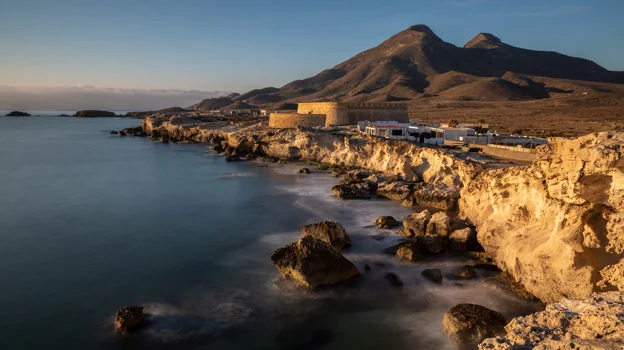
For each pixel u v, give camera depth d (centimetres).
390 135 7319
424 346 1820
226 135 10675
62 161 7944
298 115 9556
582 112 13750
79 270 2717
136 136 13900
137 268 2741
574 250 1764
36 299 2323
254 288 2411
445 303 2173
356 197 4622
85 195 4969
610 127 9562
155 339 1920
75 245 3194
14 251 3066
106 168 7075
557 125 10588
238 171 6681
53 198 4803
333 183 5550
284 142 8050
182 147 10512
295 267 2384
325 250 2434
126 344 1888
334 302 2223
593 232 1719
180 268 2731
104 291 2414
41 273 2670
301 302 2233
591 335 1006
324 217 3856
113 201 4650
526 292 2153
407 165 5378
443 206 4062
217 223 3753
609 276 1578
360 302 2216
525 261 2161
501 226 2544
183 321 2069
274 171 6638
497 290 2225
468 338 1786
